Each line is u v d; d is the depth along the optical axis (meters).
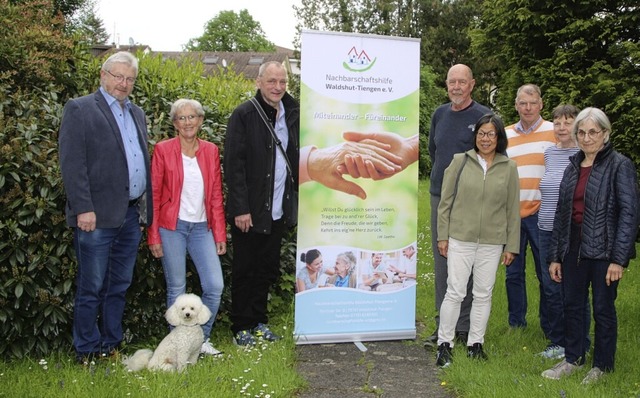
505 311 6.12
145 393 3.79
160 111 5.77
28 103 4.85
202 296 4.77
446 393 4.15
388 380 4.37
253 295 5.14
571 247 4.34
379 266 5.21
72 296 4.51
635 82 9.44
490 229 4.59
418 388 4.23
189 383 3.94
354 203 5.10
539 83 10.48
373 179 5.12
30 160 4.30
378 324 5.27
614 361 4.45
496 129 4.57
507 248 4.64
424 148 24.12
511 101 10.99
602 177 4.18
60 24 6.25
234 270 5.03
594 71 9.66
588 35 9.91
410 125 5.18
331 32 4.89
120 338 4.59
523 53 10.78
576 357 4.43
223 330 5.50
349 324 5.20
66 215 4.22
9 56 5.30
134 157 4.34
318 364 4.68
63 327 4.59
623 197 4.09
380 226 5.19
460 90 4.93
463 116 5.03
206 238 4.71
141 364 4.23
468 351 4.76
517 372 4.39
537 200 5.19
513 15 10.34
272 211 5.00
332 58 4.92
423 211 13.92
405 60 5.11
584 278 4.32
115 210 4.20
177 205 4.52
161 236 4.54
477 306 4.71
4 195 4.30
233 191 4.80
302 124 4.90
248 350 4.72
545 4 10.16
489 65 29.92
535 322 5.79
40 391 3.80
